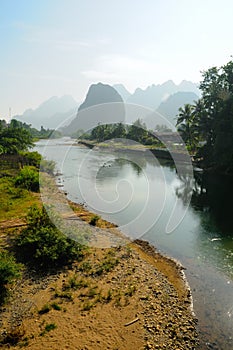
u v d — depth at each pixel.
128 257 11.21
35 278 9.22
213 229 15.10
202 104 40.69
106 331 7.12
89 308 7.89
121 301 8.35
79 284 8.98
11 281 8.55
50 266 9.94
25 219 13.77
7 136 46.12
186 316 8.18
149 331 7.30
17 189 19.59
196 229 15.04
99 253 11.12
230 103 30.95
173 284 9.77
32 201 17.28
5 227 12.95
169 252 12.35
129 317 7.72
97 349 6.55
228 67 34.59
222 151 30.98
